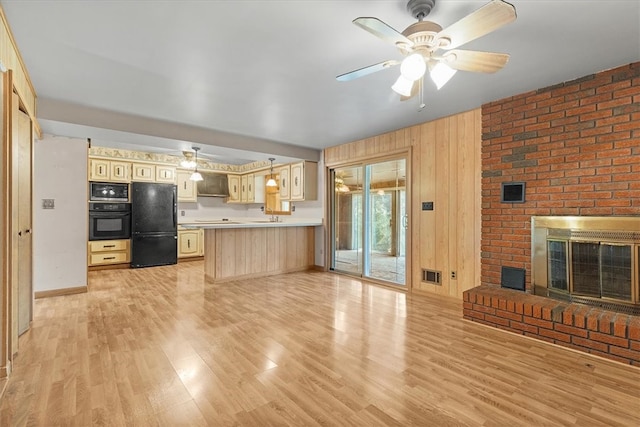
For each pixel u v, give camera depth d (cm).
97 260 601
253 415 176
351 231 560
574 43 223
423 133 427
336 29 206
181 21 197
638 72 252
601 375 218
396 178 477
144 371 223
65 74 272
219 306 376
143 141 443
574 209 284
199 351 255
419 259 432
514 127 324
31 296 312
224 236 507
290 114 386
